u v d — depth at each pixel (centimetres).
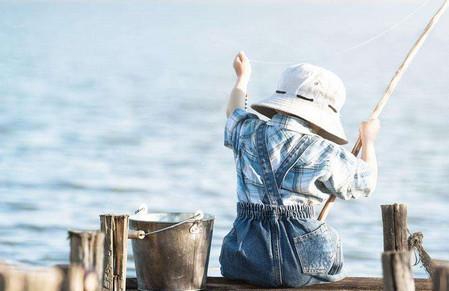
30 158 2238
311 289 641
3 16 12062
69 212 1677
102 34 8181
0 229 1521
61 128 2714
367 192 654
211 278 678
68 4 16825
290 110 652
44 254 1373
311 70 664
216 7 15288
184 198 1800
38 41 7019
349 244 1411
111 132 2652
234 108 705
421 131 2569
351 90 3553
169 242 642
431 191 1827
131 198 1808
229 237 667
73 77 4238
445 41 4650
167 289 648
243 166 661
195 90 3778
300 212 649
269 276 643
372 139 670
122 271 625
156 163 2184
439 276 487
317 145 646
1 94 3522
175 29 8744
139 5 16362
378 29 4969
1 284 453
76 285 469
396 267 490
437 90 3547
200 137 2577
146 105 3272
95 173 2058
